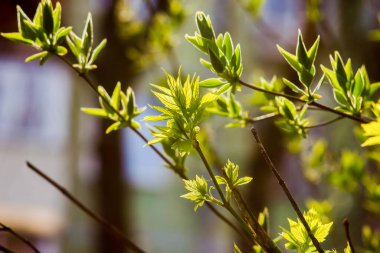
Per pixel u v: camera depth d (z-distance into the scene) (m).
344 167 0.95
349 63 0.71
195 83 0.65
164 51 1.05
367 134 0.62
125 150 2.50
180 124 0.65
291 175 2.02
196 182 0.67
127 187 2.52
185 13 1.04
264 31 1.17
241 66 0.70
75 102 4.07
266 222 0.72
